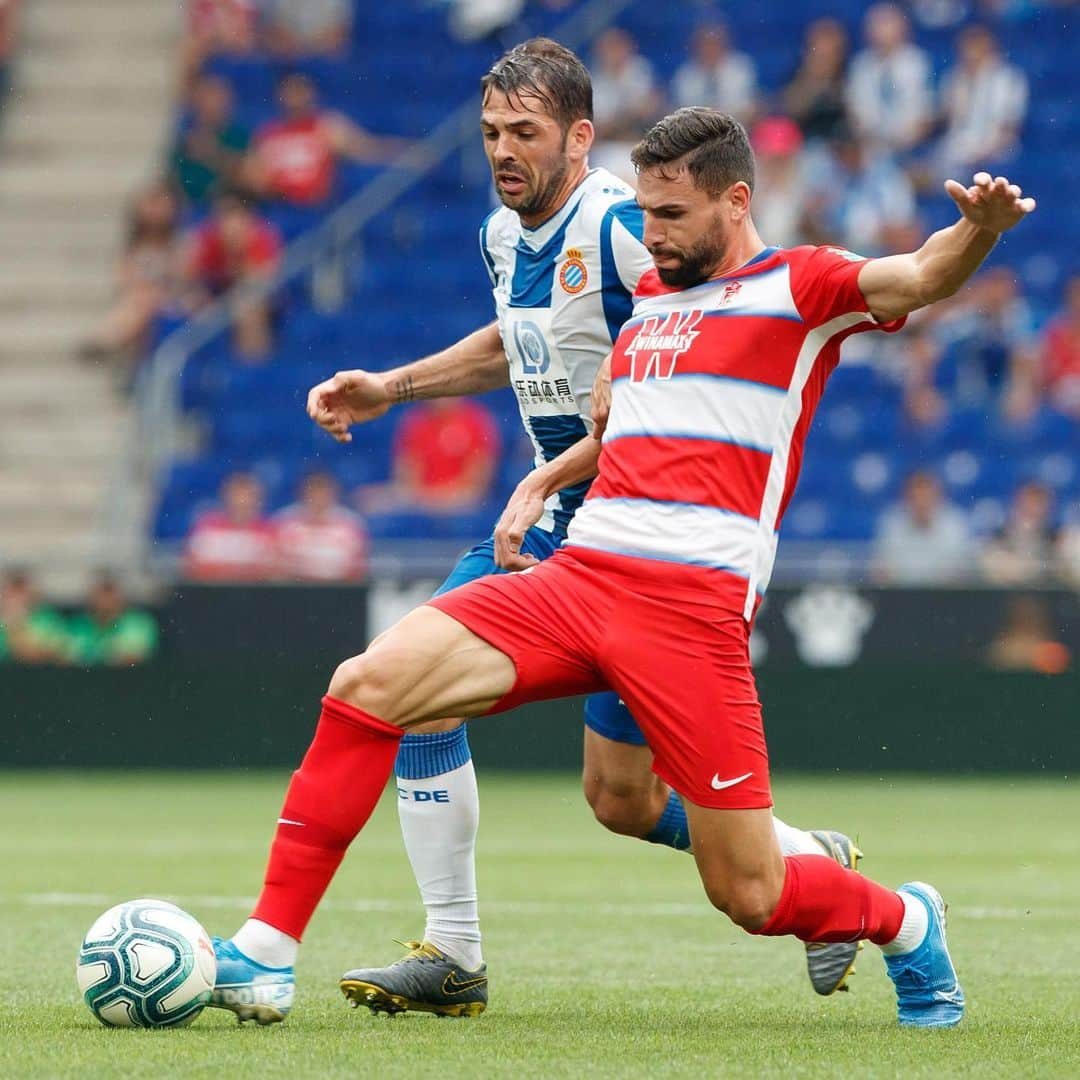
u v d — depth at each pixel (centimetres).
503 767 5362
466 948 1766
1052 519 5800
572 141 1808
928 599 5019
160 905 1644
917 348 6141
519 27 7656
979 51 6838
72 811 4434
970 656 5009
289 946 1633
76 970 1898
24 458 6588
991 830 4031
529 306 1861
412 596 5122
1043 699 4997
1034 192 6794
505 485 5962
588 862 3484
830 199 6500
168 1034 1570
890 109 6781
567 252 1822
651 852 3662
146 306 6700
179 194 7050
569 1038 1591
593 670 1611
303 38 7688
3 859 3434
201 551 5544
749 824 1574
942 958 1694
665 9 7588
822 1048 1539
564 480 1775
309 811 1608
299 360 6631
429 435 5897
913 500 5481
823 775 5066
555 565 1627
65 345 6856
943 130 6831
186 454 6366
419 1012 1788
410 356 6675
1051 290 6581
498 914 2694
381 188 7038
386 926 2509
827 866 1628
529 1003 1866
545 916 2666
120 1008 1593
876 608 5038
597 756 1848
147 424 6125
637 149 1591
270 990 1628
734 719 1571
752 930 1620
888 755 5034
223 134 7075
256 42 7650
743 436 1584
